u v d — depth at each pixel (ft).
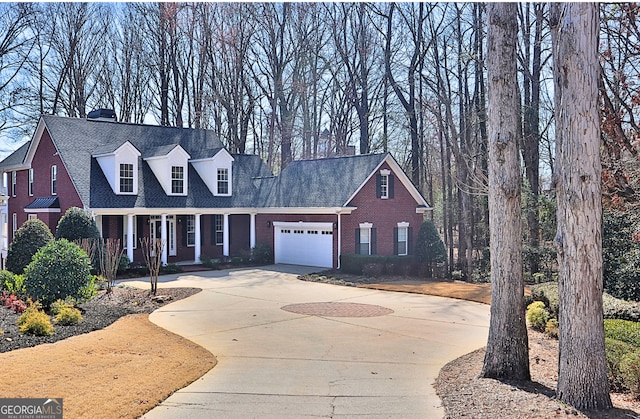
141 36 126.82
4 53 111.24
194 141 97.40
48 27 116.78
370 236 83.20
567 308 22.45
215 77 125.18
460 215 102.37
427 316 46.11
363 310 48.67
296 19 120.37
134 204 78.43
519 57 85.92
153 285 56.54
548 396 23.68
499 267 27.37
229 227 93.97
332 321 43.34
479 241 102.32
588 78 21.58
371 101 123.44
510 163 27.02
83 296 44.21
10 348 30.55
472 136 99.66
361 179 81.35
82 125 85.76
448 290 61.62
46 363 27.76
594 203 21.88
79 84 122.11
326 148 138.21
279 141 135.95
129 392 24.09
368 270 73.20
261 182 98.27
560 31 22.33
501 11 26.76
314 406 23.27
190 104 128.88
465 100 100.32
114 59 127.75
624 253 49.70
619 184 38.99
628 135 43.16
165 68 126.00
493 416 21.16
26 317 34.99
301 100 126.62
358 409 22.89
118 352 31.09
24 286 43.01
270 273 76.95
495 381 26.48
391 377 27.96
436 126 106.63
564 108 22.21
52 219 79.87
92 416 21.06
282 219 88.38
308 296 57.11
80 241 64.18
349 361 31.19
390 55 110.42
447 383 26.84
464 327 41.55
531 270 83.25
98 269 66.95
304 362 30.89
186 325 41.09
